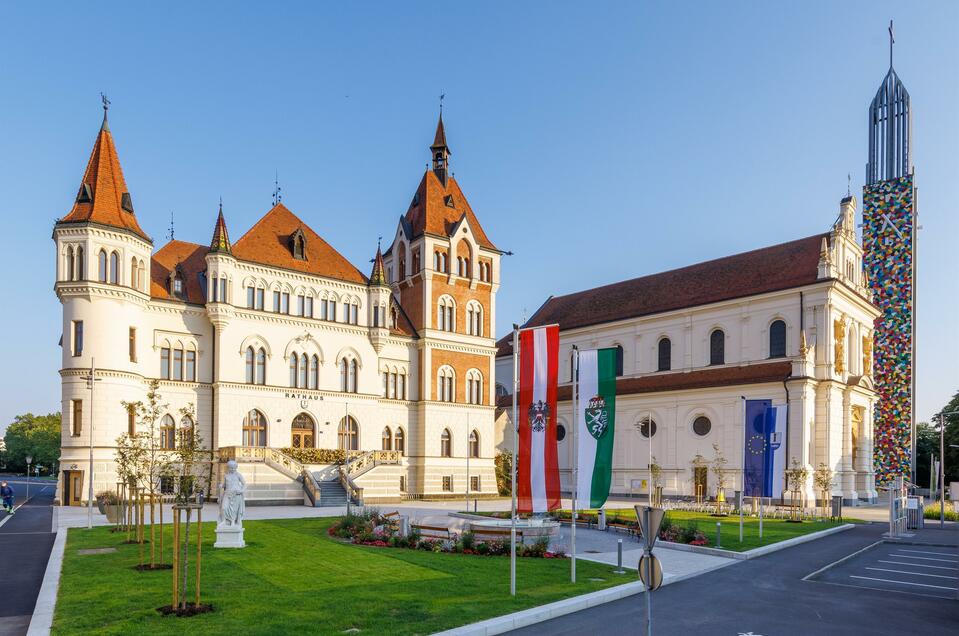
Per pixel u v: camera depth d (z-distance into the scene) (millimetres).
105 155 53562
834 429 67750
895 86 97875
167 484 37156
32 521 39281
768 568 28172
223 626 15781
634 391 77562
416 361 70688
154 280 56188
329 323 62906
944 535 42406
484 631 16484
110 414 49719
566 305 97250
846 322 73125
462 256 73688
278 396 59281
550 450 22156
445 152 77500
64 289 49688
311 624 16109
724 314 74750
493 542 28531
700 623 18500
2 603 18719
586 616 18828
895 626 18719
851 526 47656
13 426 139125
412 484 69000
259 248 60781
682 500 70500
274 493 53812
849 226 76375
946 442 102938
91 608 17375
